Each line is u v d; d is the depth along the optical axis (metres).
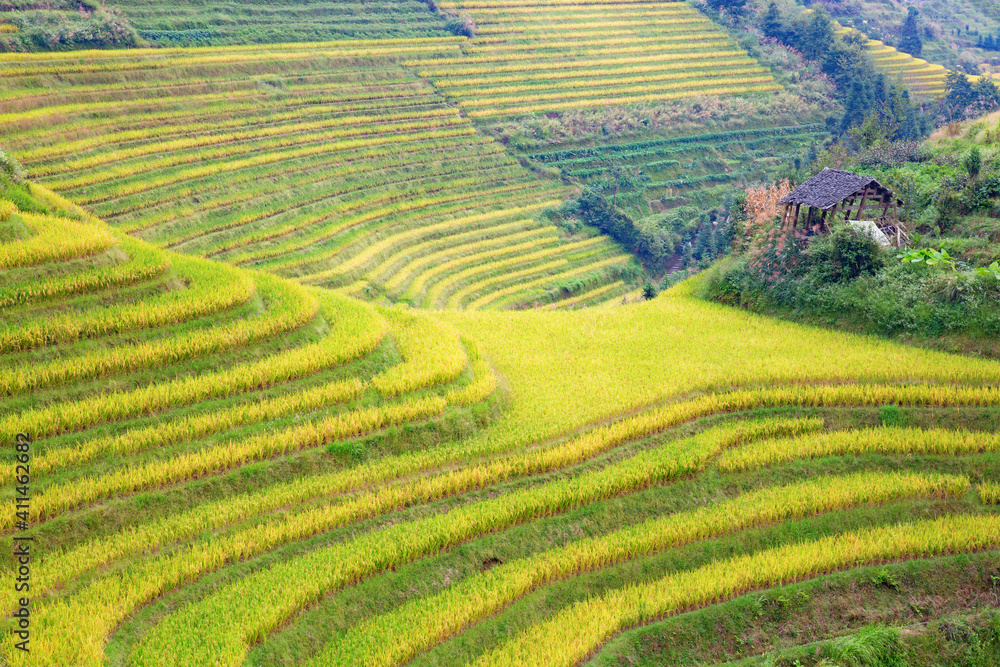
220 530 18.64
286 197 61.47
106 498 18.55
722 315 35.75
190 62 71.25
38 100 59.84
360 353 25.59
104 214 52.34
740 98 91.75
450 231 65.31
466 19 96.00
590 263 65.12
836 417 24.62
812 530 19.94
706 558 19.19
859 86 81.81
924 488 20.94
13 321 22.02
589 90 90.50
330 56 81.56
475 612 17.11
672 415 24.34
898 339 30.47
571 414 24.72
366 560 17.94
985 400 24.70
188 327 24.16
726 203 70.88
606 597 17.97
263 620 16.00
